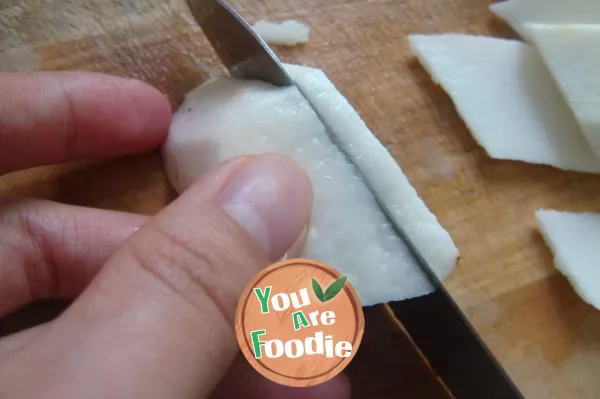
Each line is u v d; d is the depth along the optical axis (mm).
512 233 144
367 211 128
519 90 150
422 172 147
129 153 140
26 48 146
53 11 147
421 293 126
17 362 95
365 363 136
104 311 97
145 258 100
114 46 147
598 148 146
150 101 134
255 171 109
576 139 148
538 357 138
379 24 154
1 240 125
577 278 139
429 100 151
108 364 94
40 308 136
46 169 141
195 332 98
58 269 129
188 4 142
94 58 146
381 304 139
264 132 131
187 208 104
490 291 141
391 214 129
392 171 135
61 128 129
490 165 148
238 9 152
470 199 146
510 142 148
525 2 154
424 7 156
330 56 151
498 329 139
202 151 133
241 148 130
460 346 123
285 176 110
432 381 136
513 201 146
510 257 143
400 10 155
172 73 146
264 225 107
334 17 153
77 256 128
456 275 141
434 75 150
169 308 98
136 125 135
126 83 132
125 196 141
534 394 137
